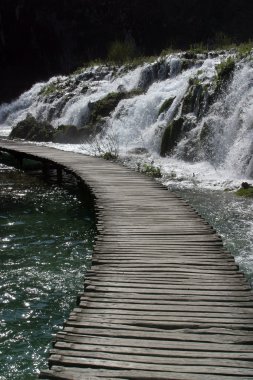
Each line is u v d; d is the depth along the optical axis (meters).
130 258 7.43
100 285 6.47
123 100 23.48
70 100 27.80
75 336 5.20
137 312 5.72
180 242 8.15
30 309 6.95
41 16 40.44
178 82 22.69
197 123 18.34
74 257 8.92
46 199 13.35
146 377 4.49
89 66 33.59
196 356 4.82
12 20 40.59
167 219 9.49
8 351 5.94
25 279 7.96
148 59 29.08
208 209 11.69
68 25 40.34
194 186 14.11
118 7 39.88
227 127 16.83
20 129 26.14
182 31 39.09
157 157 18.72
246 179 14.70
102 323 5.47
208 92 18.45
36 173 17.47
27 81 41.34
